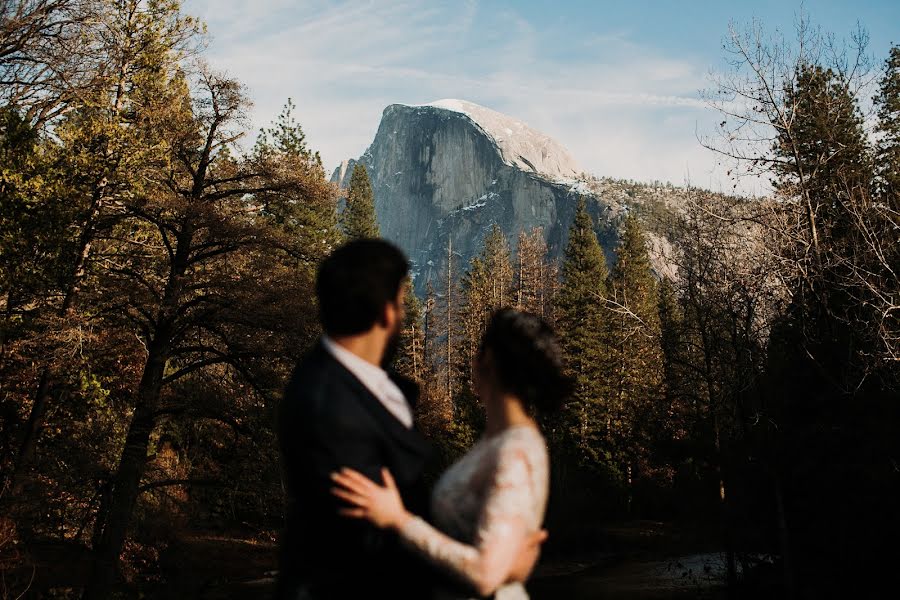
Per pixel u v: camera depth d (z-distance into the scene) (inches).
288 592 80.7
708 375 792.9
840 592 573.0
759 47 680.4
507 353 89.2
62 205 650.2
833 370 601.3
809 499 623.5
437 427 1728.6
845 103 689.0
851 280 552.1
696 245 769.6
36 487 670.5
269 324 724.0
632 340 2009.1
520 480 82.5
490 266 4005.9
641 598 893.8
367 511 77.9
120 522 679.7
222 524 1114.7
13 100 691.4
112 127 671.8
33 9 663.8
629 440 1924.2
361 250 86.0
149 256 784.3
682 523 976.9
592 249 2573.8
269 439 741.3
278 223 895.7
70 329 645.9
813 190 666.8
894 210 602.2
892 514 539.8
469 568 77.4
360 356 85.2
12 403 768.3
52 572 665.6
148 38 727.1
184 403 739.4
